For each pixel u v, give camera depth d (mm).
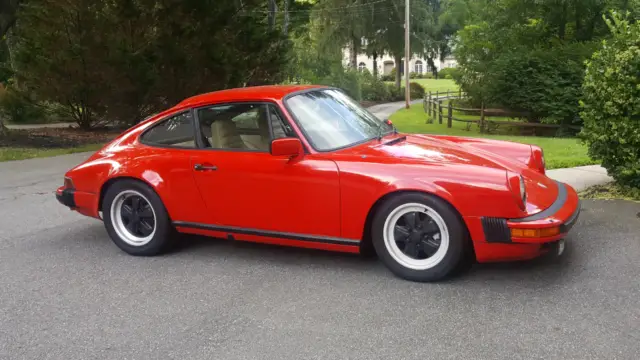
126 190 5125
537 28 21188
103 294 4320
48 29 15734
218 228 4836
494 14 23859
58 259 5234
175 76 15547
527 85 17875
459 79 27125
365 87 48219
